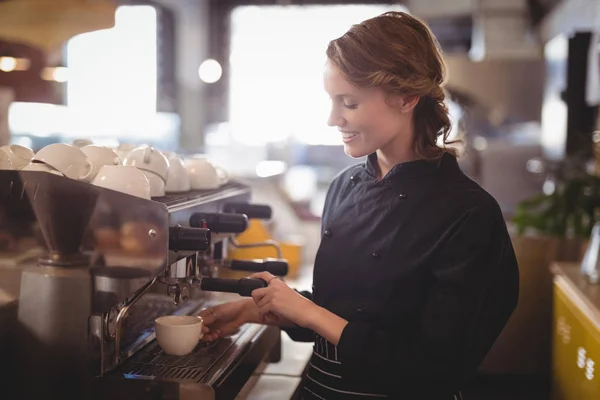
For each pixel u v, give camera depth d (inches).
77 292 45.3
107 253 45.3
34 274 45.4
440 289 48.8
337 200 58.9
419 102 52.6
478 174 178.2
